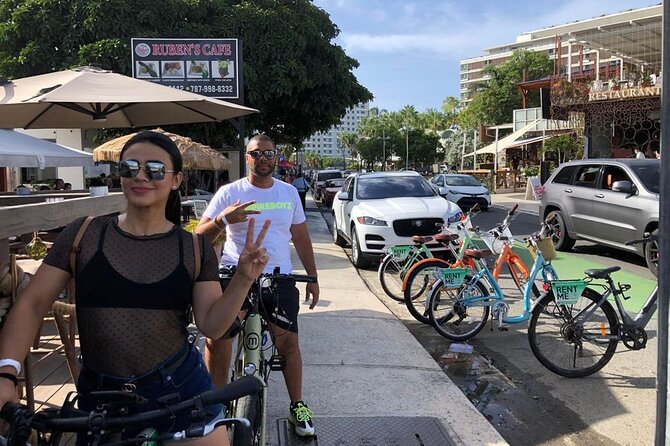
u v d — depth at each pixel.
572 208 11.14
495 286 6.02
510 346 5.97
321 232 15.84
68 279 2.14
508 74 59.34
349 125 141.00
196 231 3.27
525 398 4.67
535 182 26.81
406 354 5.46
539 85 29.69
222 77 12.04
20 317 2.03
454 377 5.14
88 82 5.17
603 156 23.31
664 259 2.73
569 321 5.00
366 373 4.94
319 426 3.93
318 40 19.78
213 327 2.09
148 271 2.07
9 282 2.82
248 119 19.77
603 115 21.84
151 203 2.14
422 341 6.17
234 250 3.83
